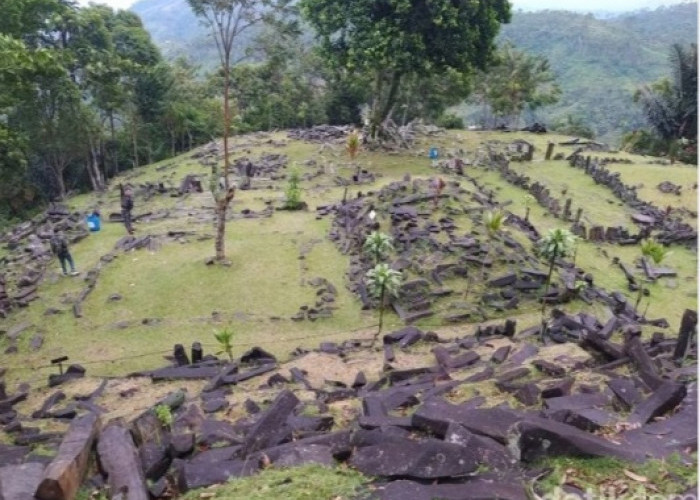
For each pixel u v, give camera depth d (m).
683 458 7.60
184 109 58.88
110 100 45.69
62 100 41.31
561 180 41.44
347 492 7.10
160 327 21.61
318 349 19.16
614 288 25.16
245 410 13.06
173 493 8.18
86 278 25.20
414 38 41.09
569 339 17.84
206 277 24.88
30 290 24.53
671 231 31.45
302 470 7.77
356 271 24.53
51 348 20.53
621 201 37.16
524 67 66.62
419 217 27.12
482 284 22.94
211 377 17.00
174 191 37.75
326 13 43.09
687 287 25.92
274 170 41.44
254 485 7.52
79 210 36.28
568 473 7.29
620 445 7.97
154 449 9.24
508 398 10.93
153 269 25.86
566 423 8.64
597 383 11.47
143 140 56.59
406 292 22.42
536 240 27.28
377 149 46.97
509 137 54.94
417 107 65.38
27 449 11.26
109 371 18.84
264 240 28.47
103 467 8.48
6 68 24.03
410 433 8.71
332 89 65.75
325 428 10.31
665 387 9.41
